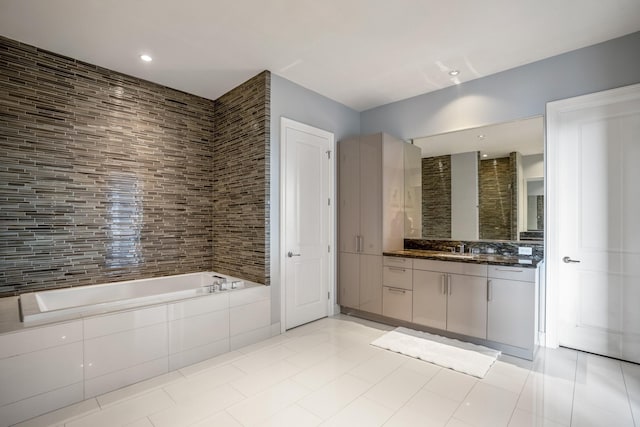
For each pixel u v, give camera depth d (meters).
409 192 3.82
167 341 2.46
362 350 2.83
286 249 3.32
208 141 3.85
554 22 2.31
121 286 3.06
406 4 2.13
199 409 1.96
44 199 2.72
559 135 2.82
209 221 3.85
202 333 2.66
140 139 3.28
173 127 3.54
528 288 2.59
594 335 2.70
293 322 3.40
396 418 1.86
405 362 2.58
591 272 2.70
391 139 3.67
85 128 2.93
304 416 1.88
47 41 2.57
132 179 3.23
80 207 2.91
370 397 2.08
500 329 2.74
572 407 1.96
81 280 2.92
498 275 2.74
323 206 3.75
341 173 3.93
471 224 3.37
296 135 3.42
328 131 3.80
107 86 3.06
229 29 2.42
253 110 3.25
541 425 1.79
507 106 3.07
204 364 2.58
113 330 2.21
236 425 1.80
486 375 2.36
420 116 3.69
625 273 2.56
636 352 2.52
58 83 2.78
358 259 3.75
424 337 3.09
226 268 3.63
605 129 2.62
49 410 1.94
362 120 4.20
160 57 2.84
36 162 2.68
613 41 2.55
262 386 2.22
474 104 3.29
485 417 1.86
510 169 3.11
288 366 2.53
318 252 3.70
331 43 2.62
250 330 2.99
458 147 3.45
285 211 3.31
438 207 3.60
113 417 1.88
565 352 2.75
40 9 2.15
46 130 2.72
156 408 1.97
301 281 3.49
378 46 2.66
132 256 3.23
